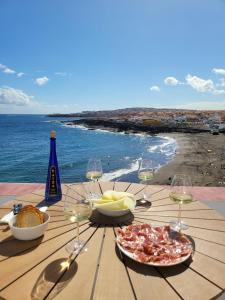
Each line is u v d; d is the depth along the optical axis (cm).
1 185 405
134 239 135
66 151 3378
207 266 117
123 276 109
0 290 102
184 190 168
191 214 176
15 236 138
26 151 3409
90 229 153
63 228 154
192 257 124
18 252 128
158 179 1598
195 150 3089
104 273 112
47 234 146
